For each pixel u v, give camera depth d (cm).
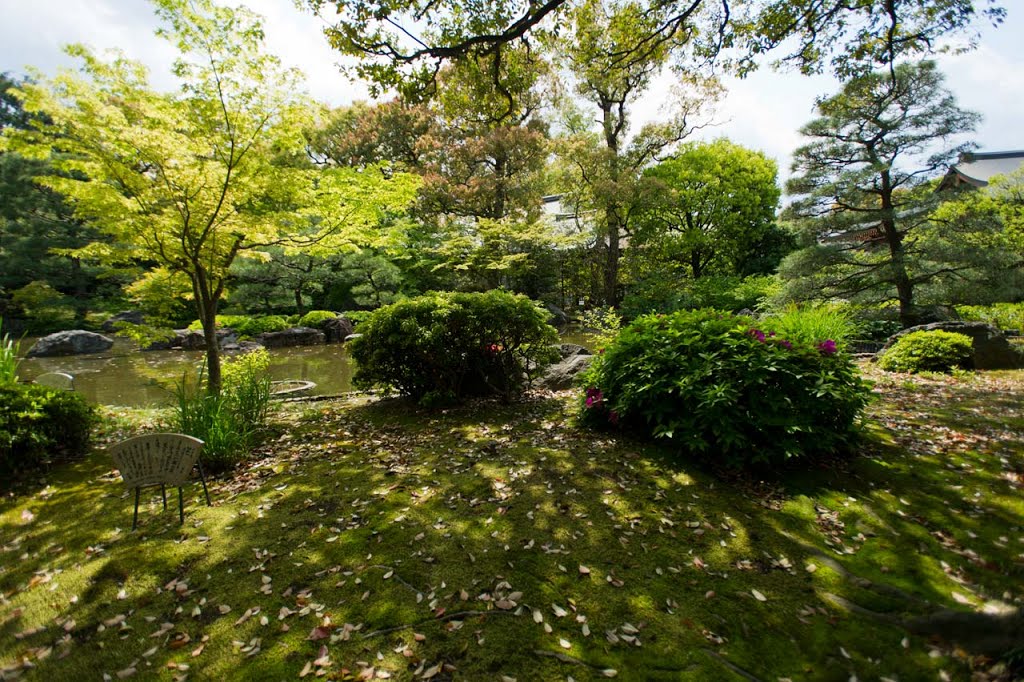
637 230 2139
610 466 390
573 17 685
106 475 414
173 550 292
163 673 205
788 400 362
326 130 2302
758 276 1991
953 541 282
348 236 704
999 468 367
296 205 684
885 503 324
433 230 2111
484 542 292
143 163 564
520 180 1988
